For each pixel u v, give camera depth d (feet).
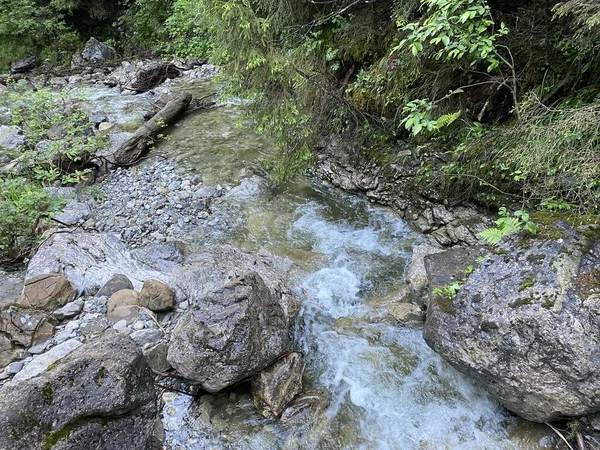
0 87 36.99
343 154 20.04
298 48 17.49
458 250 12.75
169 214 19.34
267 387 10.96
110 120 30.66
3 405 7.79
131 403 8.66
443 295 11.12
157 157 24.67
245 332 10.64
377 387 11.73
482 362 9.92
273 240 17.47
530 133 10.96
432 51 14.34
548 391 9.13
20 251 16.80
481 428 10.58
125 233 18.11
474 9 10.32
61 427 8.02
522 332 9.36
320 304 14.32
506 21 14.25
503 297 9.96
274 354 11.27
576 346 8.64
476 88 15.16
